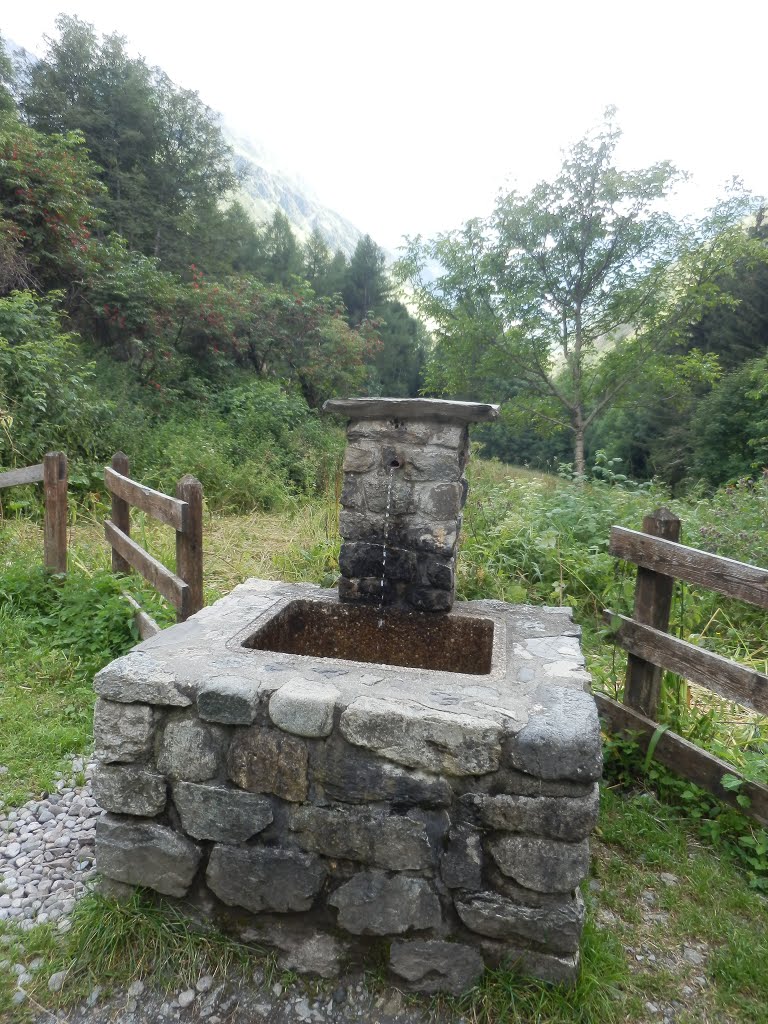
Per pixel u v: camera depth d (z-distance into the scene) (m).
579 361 14.52
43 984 1.84
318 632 2.83
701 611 4.34
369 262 25.81
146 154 17.02
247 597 2.86
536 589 4.75
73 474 7.00
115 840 2.00
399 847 1.81
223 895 1.93
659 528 2.99
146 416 9.37
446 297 15.30
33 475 4.93
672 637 2.82
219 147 19.38
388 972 1.85
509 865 1.77
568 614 2.81
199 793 1.93
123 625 4.00
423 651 2.76
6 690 3.42
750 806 2.46
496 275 14.60
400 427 2.70
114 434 8.07
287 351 14.89
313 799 1.87
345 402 2.66
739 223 13.50
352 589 2.81
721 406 15.43
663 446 18.66
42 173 9.50
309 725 1.83
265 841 1.91
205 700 1.89
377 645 2.79
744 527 5.55
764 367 14.29
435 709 1.82
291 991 1.84
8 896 2.15
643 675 3.01
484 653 2.68
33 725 3.10
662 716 3.02
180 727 1.93
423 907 1.82
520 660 2.25
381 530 2.76
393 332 25.42
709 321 18.94
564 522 5.58
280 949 1.92
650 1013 1.83
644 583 3.00
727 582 2.57
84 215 10.49
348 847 1.84
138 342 10.70
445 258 14.63
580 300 14.26
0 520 5.97
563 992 1.79
